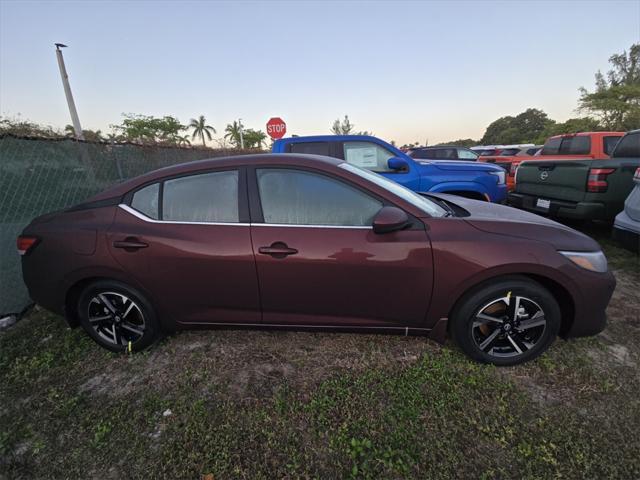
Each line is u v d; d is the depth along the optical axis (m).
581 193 4.16
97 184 4.50
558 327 2.08
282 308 2.19
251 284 2.13
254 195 2.13
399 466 1.58
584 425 1.76
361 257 2.00
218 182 2.19
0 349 2.57
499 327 2.10
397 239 2.00
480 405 1.90
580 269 1.98
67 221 2.32
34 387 2.19
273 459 1.64
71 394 2.12
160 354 2.45
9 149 3.24
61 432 1.85
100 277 2.31
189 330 2.42
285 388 2.09
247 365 2.30
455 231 2.02
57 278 2.31
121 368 2.33
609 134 6.62
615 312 2.79
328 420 1.84
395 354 2.35
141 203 2.25
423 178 4.33
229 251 2.08
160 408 1.97
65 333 2.75
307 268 2.05
